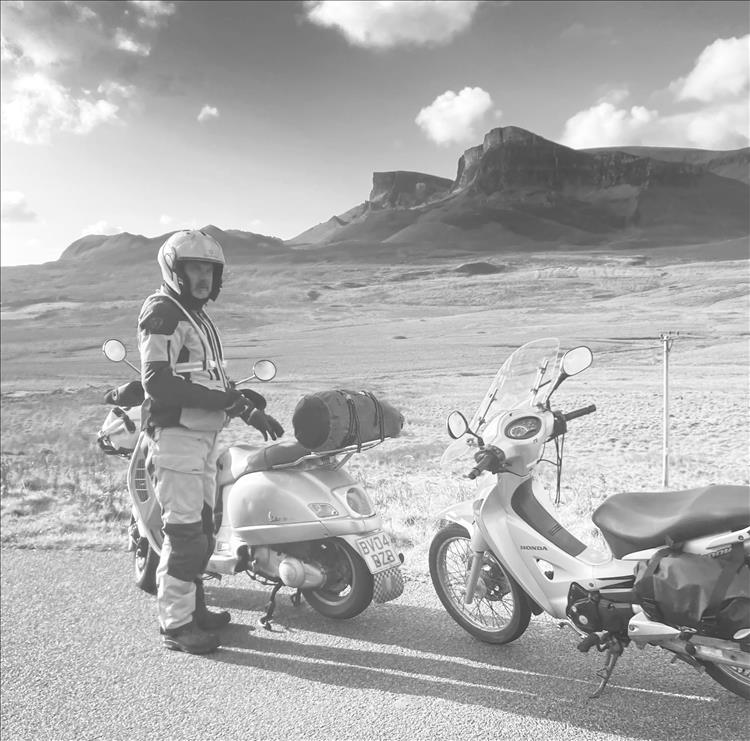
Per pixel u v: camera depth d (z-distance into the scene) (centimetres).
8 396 1972
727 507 304
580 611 354
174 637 423
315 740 325
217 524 488
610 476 879
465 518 418
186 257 414
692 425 1098
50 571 573
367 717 342
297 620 467
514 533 388
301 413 422
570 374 383
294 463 451
